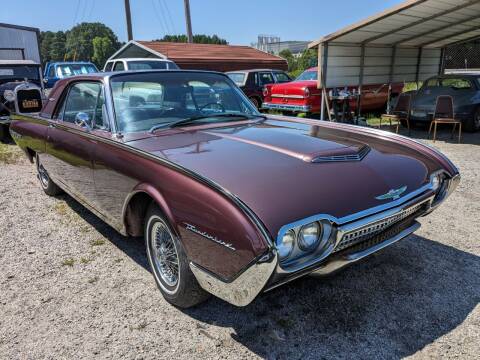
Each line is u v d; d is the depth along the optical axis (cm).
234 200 196
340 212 206
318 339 231
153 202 255
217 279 203
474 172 580
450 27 991
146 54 1814
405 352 221
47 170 434
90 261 324
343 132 326
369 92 1127
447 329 238
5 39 1548
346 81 1035
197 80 363
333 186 218
